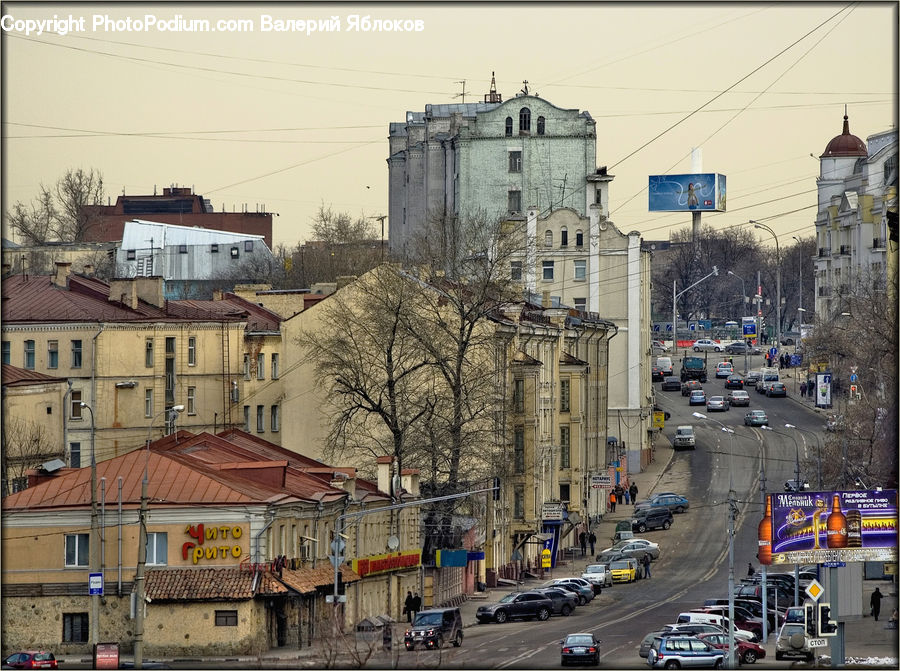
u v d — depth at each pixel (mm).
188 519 89188
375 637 95938
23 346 126812
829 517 86688
